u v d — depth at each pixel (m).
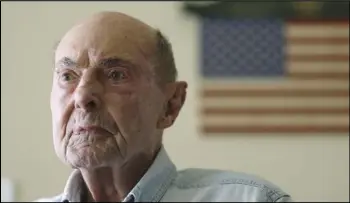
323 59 2.50
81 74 1.10
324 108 2.48
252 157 2.48
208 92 2.52
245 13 2.53
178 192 1.19
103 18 1.15
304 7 2.51
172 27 2.55
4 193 2.48
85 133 1.06
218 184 1.18
